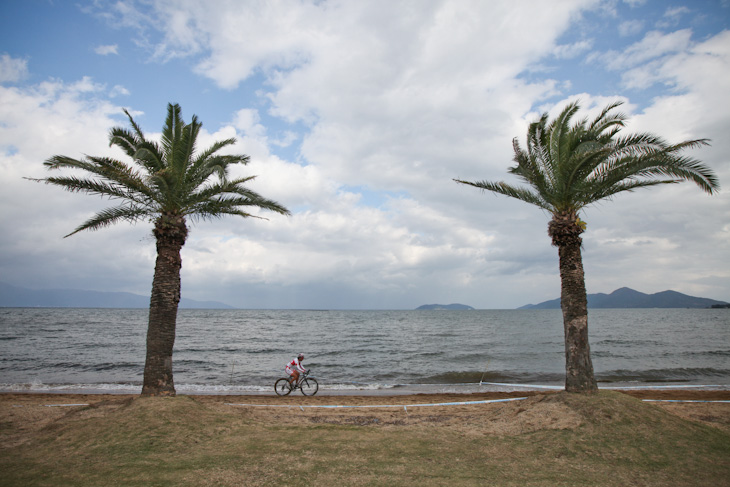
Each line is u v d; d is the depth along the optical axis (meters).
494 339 46.56
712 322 91.69
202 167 11.70
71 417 9.15
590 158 9.72
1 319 84.75
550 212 11.34
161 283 11.19
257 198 12.34
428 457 7.00
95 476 6.10
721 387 17.84
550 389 18.03
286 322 92.19
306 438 8.11
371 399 15.01
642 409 8.77
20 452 7.19
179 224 11.51
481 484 5.86
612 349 34.47
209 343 41.50
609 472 6.37
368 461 6.77
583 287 10.33
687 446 7.34
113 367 24.28
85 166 10.52
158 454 7.06
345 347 38.12
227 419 9.38
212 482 5.90
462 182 11.77
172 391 11.04
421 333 58.06
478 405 13.43
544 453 7.22
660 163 9.42
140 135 12.34
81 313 133.75
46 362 26.02
